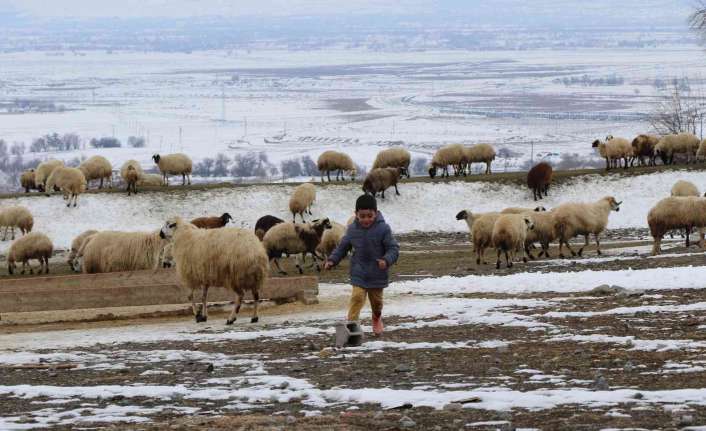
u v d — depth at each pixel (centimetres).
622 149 5241
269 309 2150
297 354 1436
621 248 3316
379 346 1452
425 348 1422
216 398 1104
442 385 1120
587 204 3064
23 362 1484
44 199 4688
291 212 4706
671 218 2875
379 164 5353
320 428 905
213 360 1409
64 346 1716
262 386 1169
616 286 2022
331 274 3078
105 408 1066
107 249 2433
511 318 1698
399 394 1061
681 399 972
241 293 1925
